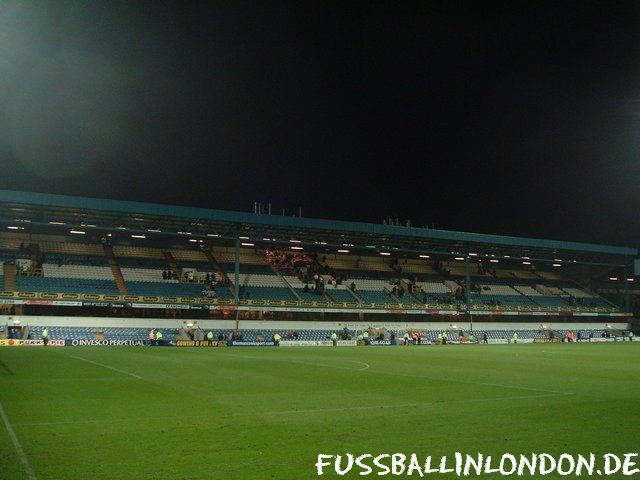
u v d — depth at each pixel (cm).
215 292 5969
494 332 7031
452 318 7075
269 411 1376
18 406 1428
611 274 8556
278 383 2016
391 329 6512
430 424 1210
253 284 6372
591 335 7438
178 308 5484
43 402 1500
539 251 7544
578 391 1817
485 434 1105
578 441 1047
